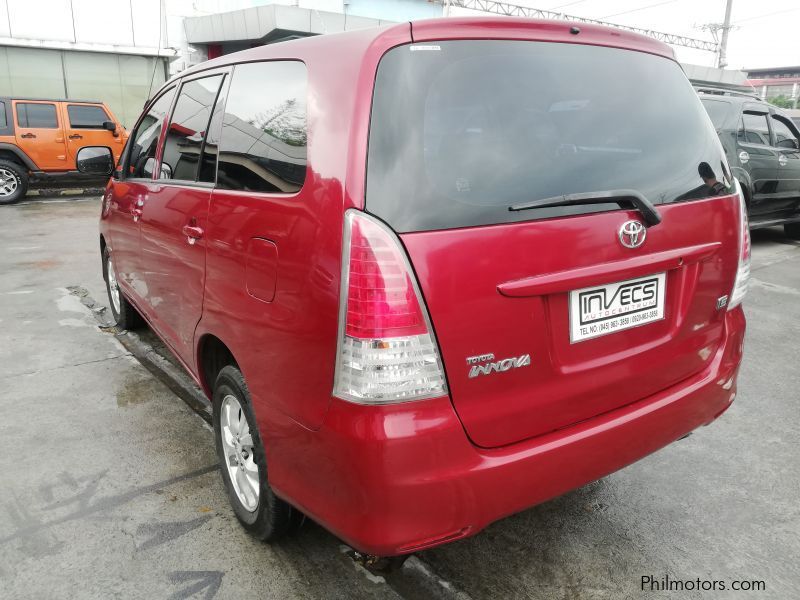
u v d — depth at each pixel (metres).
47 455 2.84
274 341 1.82
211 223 2.21
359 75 1.62
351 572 2.12
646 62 2.08
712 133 2.23
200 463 2.79
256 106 2.12
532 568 2.15
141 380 3.67
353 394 1.53
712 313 2.15
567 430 1.78
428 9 23.38
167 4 18.22
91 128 12.31
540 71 1.80
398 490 1.52
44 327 4.62
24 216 10.15
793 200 7.60
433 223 1.54
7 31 14.92
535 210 1.66
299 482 1.80
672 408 2.00
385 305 1.50
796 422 3.17
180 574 2.11
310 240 1.66
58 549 2.23
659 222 1.84
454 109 1.64
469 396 1.60
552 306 1.71
